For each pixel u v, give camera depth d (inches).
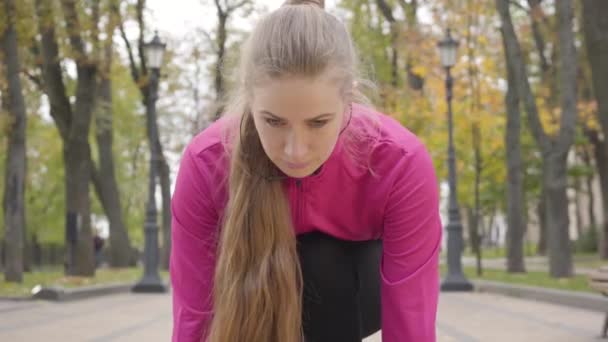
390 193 73.1
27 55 606.5
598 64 354.3
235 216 71.0
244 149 70.3
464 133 629.6
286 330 72.5
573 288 374.0
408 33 589.0
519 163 586.9
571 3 487.2
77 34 512.7
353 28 645.3
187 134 809.5
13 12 453.4
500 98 600.7
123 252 735.1
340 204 75.9
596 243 1004.6
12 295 382.0
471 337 240.2
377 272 83.1
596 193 1359.5
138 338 243.3
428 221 73.1
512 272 582.9
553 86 708.0
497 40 591.8
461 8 577.0
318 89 56.4
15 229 467.5
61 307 350.0
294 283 72.6
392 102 597.6
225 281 71.9
